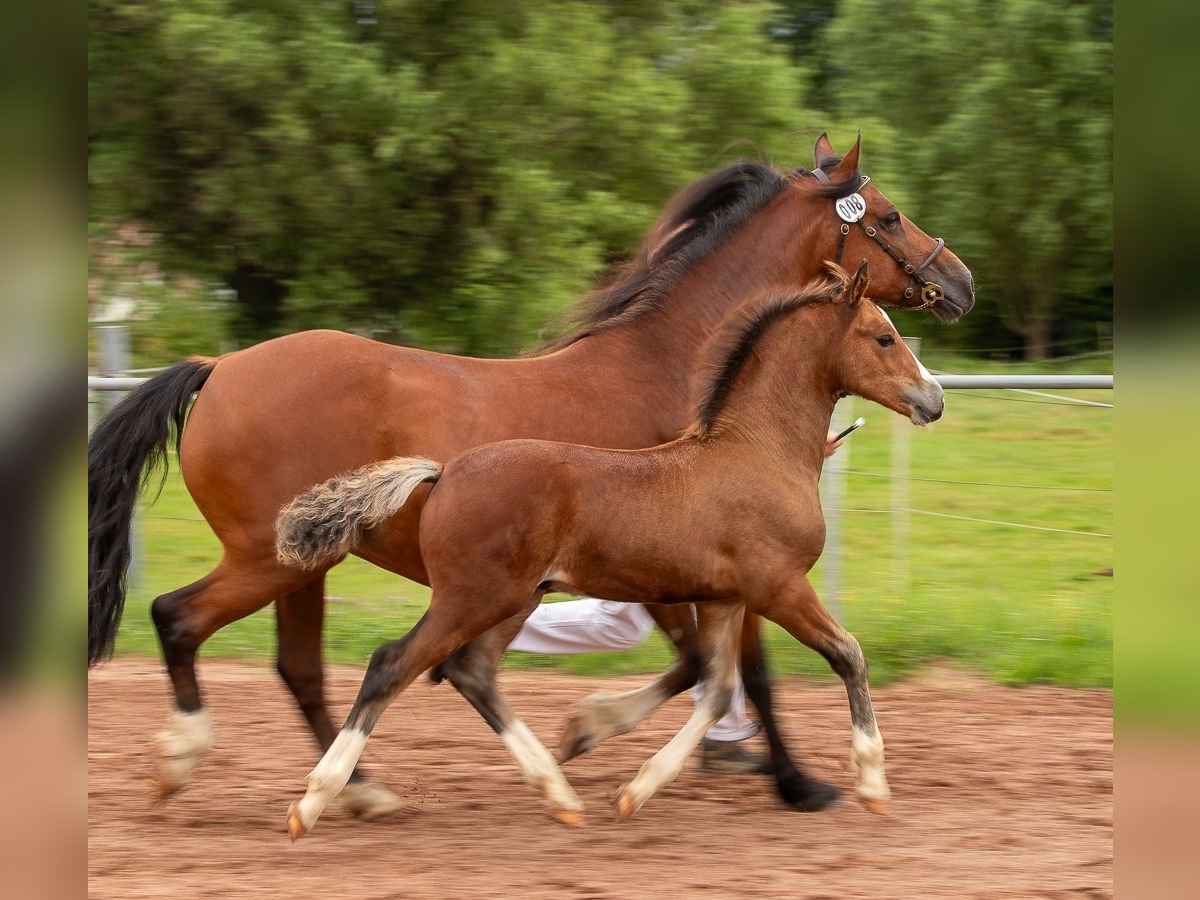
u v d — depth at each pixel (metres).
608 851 6.62
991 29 25.69
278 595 7.14
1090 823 7.13
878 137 18.66
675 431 7.34
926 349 27.83
